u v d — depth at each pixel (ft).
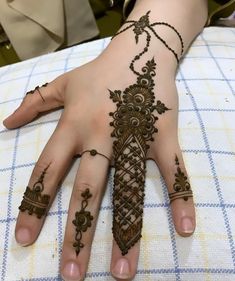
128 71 0.61
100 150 0.53
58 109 0.62
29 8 1.03
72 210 0.49
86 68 0.63
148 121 0.55
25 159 0.56
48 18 1.04
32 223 0.49
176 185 0.51
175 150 0.54
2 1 1.03
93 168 0.52
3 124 0.61
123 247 0.47
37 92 0.62
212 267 0.47
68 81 0.62
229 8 0.84
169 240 0.48
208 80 0.64
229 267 0.47
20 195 0.53
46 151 0.54
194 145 0.55
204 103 0.60
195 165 0.54
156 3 0.73
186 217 0.48
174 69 0.65
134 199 0.50
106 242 0.48
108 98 0.57
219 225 0.49
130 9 0.84
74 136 0.55
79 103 0.58
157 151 0.54
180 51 0.68
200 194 0.51
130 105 0.56
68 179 0.53
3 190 0.54
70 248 0.47
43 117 0.61
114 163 0.53
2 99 0.66
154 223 0.49
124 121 0.55
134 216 0.49
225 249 0.47
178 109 0.60
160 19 0.70
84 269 0.47
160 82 0.60
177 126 0.57
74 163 0.55
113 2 1.17
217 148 0.55
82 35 1.15
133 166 0.52
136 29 0.68
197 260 0.47
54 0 1.02
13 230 0.50
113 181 0.53
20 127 0.61
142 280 0.47
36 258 0.48
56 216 0.50
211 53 0.70
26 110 0.61
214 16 0.85
